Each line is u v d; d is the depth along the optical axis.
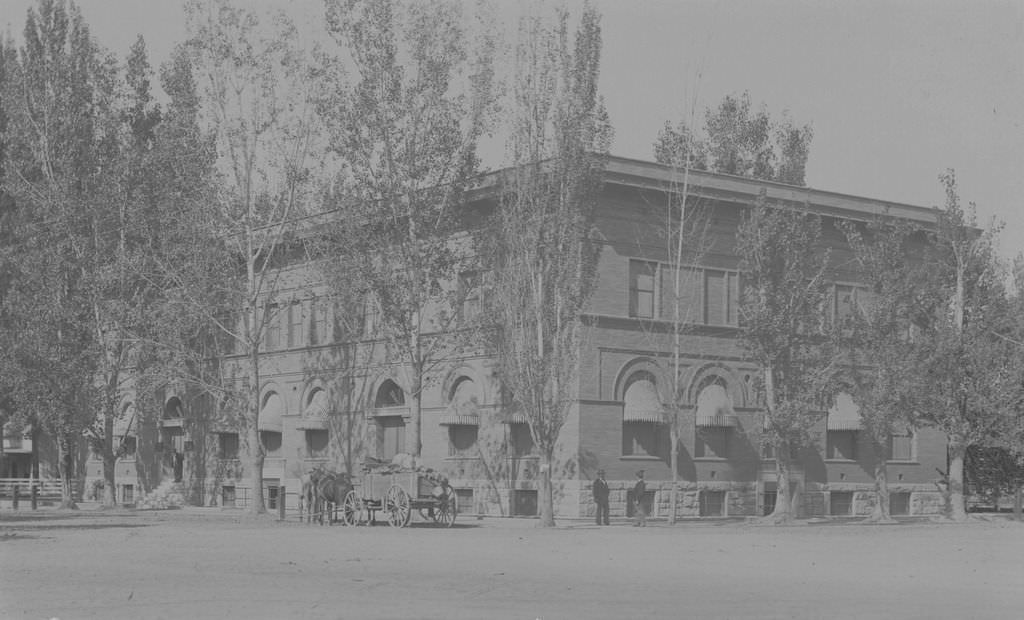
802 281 47.59
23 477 90.75
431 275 48.34
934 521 48.38
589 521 46.50
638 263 50.28
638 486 44.22
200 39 49.19
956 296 49.78
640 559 27.88
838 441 56.31
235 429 64.44
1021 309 50.00
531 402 43.00
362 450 57.47
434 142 47.69
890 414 47.03
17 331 54.88
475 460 51.94
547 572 24.27
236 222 50.19
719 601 19.41
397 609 18.14
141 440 72.06
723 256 52.50
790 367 47.38
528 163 44.56
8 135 56.25
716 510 51.62
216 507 63.88
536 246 43.81
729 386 52.06
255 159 49.84
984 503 61.03
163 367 54.53
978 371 47.97
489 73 47.88
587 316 48.00
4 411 60.88
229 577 22.70
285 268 62.91
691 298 51.34
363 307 53.47
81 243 54.94
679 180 50.56
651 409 49.44
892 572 24.83
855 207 56.19
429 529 39.94
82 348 55.56
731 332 52.16
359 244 48.47
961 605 19.12
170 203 51.88
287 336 63.00
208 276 51.38
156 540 33.47
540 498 43.72
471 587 21.20
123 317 54.56
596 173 44.84
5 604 18.77
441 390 53.50
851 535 38.06
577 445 47.78
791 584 22.16
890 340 47.97
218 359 60.50
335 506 45.34
